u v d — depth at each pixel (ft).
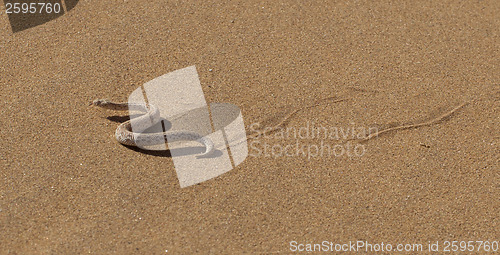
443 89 4.78
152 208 4.24
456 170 4.41
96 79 4.79
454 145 4.52
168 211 4.23
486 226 4.21
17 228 4.15
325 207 4.26
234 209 4.25
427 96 4.74
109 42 5.00
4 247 4.09
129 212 4.22
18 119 4.58
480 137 4.56
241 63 4.89
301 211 4.25
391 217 4.24
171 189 4.31
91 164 4.39
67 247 4.10
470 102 4.72
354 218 4.23
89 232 4.15
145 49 4.97
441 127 4.60
